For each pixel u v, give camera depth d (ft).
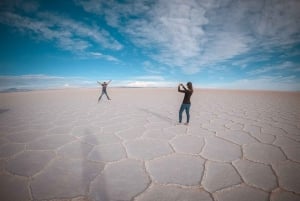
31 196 7.22
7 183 8.10
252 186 7.86
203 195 7.30
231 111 29.35
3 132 16.25
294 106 36.60
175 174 8.89
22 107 34.12
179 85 18.53
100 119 22.34
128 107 34.12
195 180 8.36
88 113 26.84
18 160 10.42
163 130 17.02
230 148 12.33
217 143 13.35
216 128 17.81
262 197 7.14
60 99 53.06
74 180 8.36
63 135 15.33
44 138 14.47
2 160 10.41
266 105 38.29
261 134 15.70
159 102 44.14
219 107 34.76
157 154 11.31
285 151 11.74
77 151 11.78
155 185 7.98
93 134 15.65
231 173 8.97
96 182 8.20
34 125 19.01
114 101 46.39
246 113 27.27
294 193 7.36
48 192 7.48
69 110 29.94
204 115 25.46
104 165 9.84
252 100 52.19
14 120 21.66
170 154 11.31
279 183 8.07
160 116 24.57
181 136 15.11
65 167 9.60
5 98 59.11
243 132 16.34
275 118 23.17
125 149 12.16
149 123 20.07
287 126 18.71
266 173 8.95
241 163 10.05
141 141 13.80
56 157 10.84
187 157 10.86
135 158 10.72
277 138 14.53
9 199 7.05
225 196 7.22
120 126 18.61
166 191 7.56
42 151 11.77
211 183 8.11
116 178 8.54
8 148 12.31
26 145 12.89
